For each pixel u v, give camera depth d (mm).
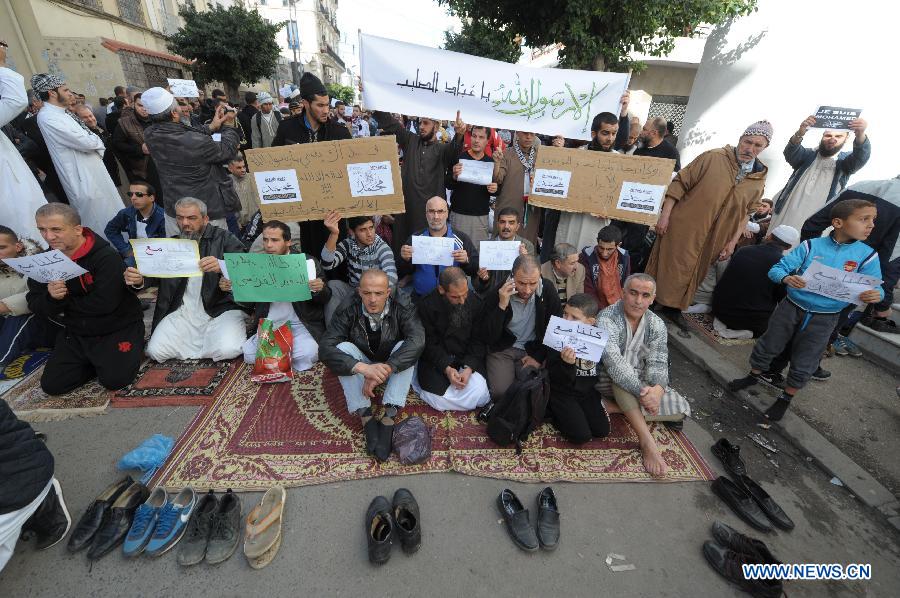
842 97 5078
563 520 2299
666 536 2242
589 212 4031
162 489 2186
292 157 3375
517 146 4441
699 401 3457
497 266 3496
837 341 4254
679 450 2834
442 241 3564
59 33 10719
